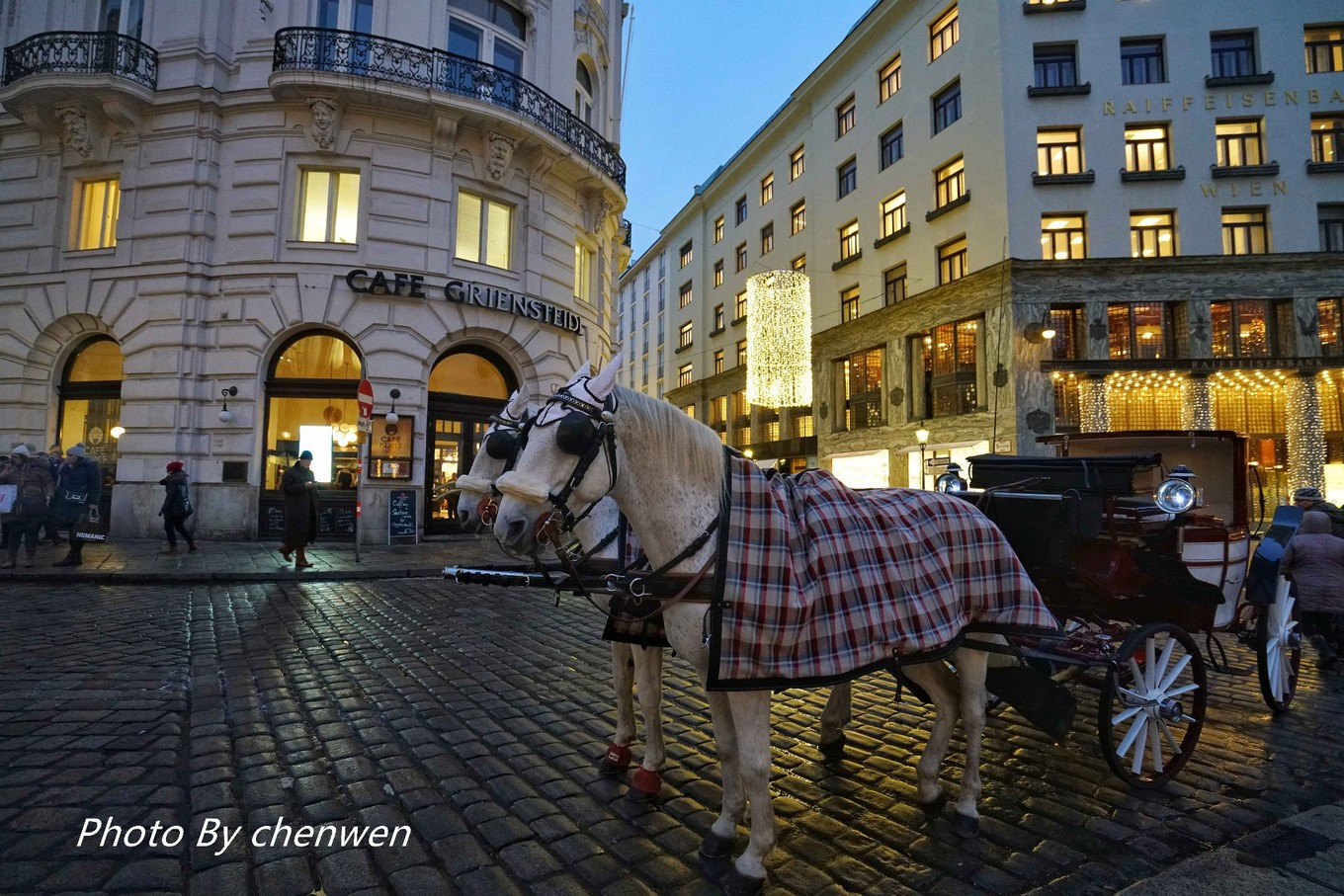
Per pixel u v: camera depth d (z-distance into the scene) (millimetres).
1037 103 19828
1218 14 19578
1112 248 19328
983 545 3053
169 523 11727
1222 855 2721
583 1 18703
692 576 2447
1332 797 3316
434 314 14703
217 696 4715
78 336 14586
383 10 14703
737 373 34688
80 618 7078
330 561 11289
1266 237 19094
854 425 25734
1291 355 18688
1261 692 4691
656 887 2541
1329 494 18578
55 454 12062
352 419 14344
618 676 3533
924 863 2709
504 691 4965
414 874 2604
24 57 14297
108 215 14781
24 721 4160
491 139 15164
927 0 22656
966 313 20750
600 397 2422
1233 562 4344
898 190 23812
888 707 4688
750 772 2445
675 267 41562
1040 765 3732
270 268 14000
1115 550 3771
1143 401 19672
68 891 2451
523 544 2307
